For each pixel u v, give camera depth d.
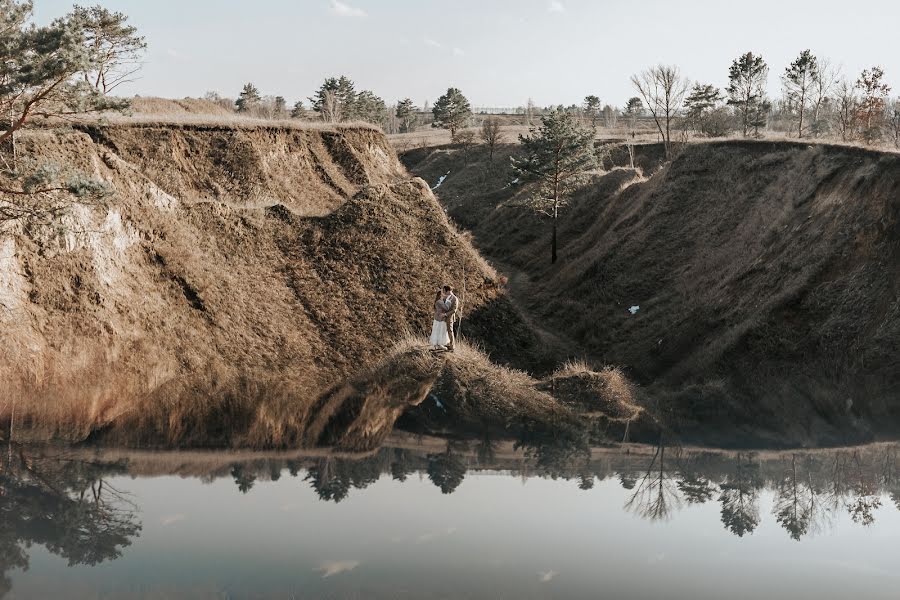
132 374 17.33
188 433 11.57
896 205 21.67
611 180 48.31
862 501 8.56
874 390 17.23
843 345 20.09
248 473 9.16
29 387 14.98
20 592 5.31
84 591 5.27
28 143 19.91
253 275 22.81
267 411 13.99
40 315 17.34
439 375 17.36
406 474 9.36
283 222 24.88
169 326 19.64
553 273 42.06
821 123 77.38
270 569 5.88
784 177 30.47
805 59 66.69
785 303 22.20
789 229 26.22
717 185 34.84
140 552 6.25
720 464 10.43
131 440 10.84
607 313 31.73
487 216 58.88
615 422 13.98
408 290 24.39
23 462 9.21
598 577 5.95
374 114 112.62
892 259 20.78
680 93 68.12
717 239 31.53
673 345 25.97
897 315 19.41
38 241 18.14
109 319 18.47
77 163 20.47
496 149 74.31
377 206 26.19
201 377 18.27
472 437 12.02
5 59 16.70
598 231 42.75
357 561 6.25
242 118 37.62
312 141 38.72
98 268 19.09
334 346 21.83
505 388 16.17
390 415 13.76
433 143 88.69
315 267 24.03
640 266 33.50
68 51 16.38
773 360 21.11
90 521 7.08
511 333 25.22
